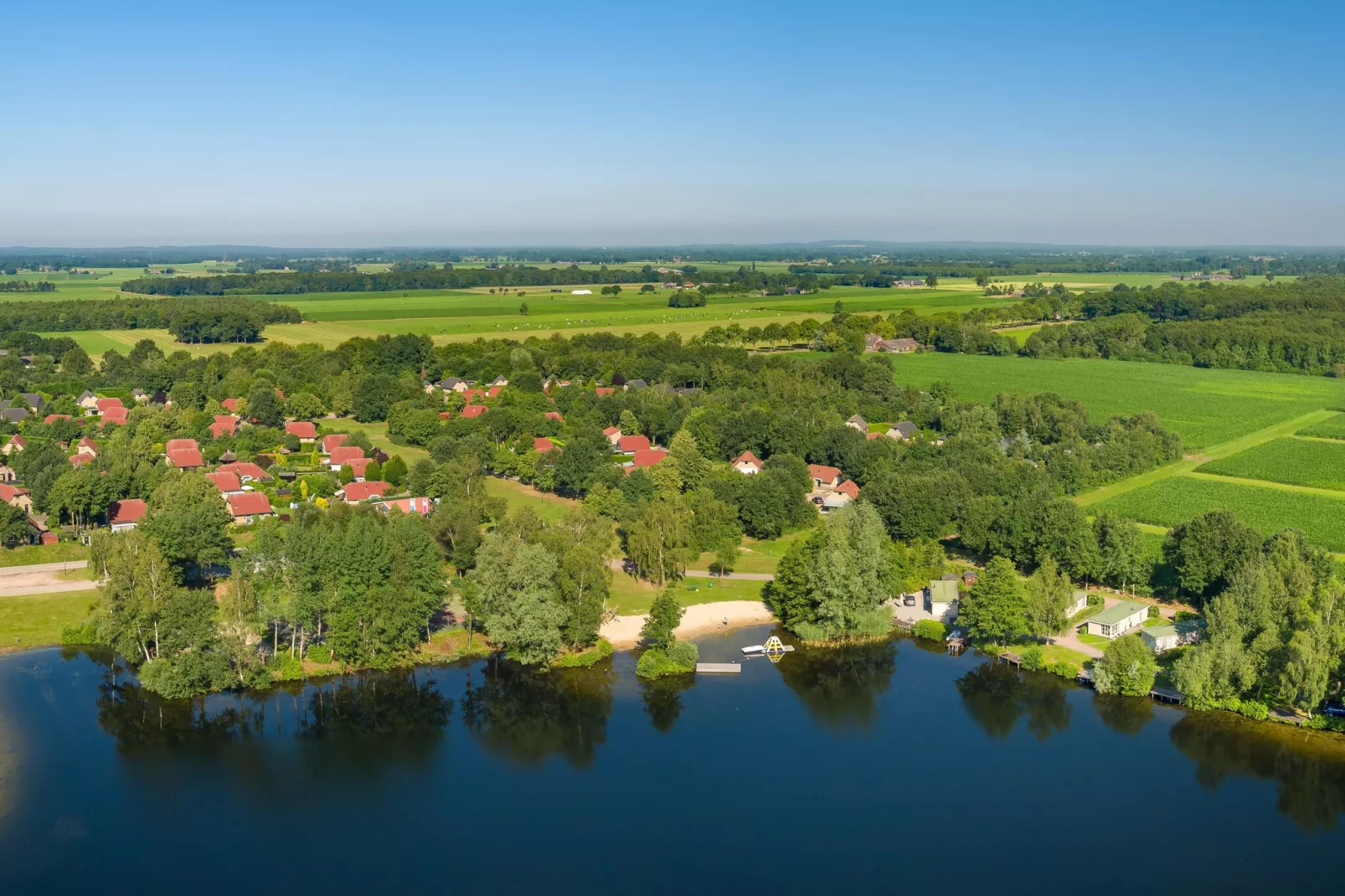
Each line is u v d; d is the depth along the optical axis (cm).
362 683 15150
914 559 18812
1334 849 11212
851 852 11156
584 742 13638
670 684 15238
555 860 11062
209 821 11781
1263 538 17700
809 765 13000
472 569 17962
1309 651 13350
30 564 18888
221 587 17475
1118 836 11462
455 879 10725
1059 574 18175
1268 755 13075
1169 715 14112
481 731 13925
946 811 11938
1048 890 10538
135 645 14662
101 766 12888
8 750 13125
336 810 12038
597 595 15825
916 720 14125
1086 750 13262
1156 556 18875
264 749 13388
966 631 16788
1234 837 11431
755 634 16950
